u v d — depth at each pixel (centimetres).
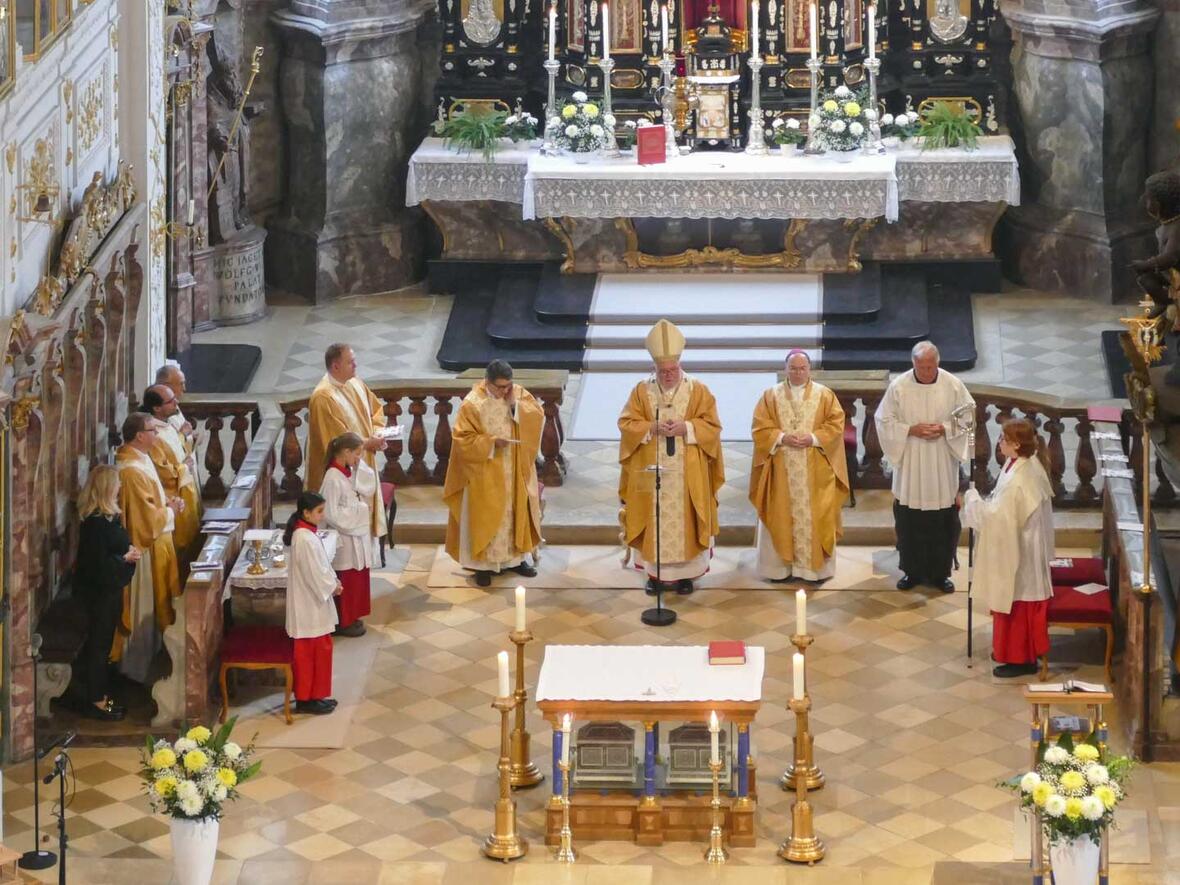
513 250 3800
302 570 2372
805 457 2669
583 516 2861
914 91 3784
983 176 3628
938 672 2502
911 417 2636
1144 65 3675
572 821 2183
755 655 2217
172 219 3447
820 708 2422
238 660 2391
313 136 3744
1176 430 2036
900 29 3834
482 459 2672
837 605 2661
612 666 2192
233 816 2225
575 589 2711
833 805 2238
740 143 3812
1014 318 3647
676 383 2662
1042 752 2031
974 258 3747
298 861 2075
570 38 3822
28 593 2272
